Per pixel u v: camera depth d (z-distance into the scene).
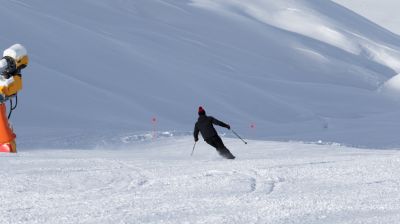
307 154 13.54
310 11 169.12
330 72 119.38
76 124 39.28
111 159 10.12
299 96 80.44
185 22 124.38
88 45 63.16
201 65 89.06
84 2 101.38
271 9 165.75
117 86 56.03
